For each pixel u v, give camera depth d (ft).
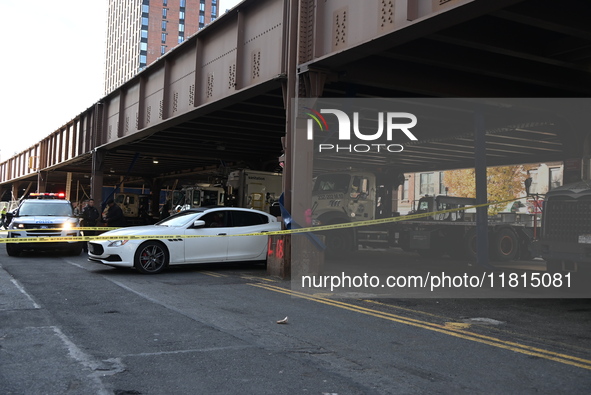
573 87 41.52
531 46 34.58
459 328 22.15
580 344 19.65
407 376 15.39
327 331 21.16
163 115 62.90
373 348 18.56
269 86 44.57
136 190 187.93
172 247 39.81
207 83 54.13
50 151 122.52
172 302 27.12
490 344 19.36
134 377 14.88
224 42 51.26
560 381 15.07
